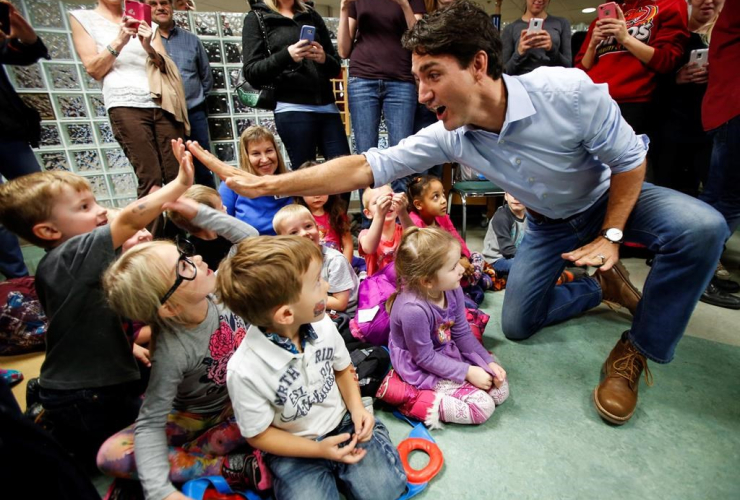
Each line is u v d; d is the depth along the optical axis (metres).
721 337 1.32
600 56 1.89
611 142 0.87
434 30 0.71
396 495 0.79
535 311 1.30
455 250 1.00
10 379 1.15
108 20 1.84
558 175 0.97
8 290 1.30
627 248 2.12
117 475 0.78
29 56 1.59
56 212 0.82
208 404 0.88
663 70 1.71
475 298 1.65
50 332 0.79
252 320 0.70
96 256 0.76
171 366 0.75
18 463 0.43
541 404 1.06
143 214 0.78
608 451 0.90
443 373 1.03
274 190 0.91
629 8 1.85
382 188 1.47
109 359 0.81
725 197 1.43
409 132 1.96
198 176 2.47
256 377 0.70
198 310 0.77
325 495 0.74
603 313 1.54
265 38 1.76
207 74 2.40
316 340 0.79
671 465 0.86
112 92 1.82
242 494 0.80
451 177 2.71
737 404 1.02
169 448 0.84
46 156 2.31
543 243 1.22
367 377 1.07
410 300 1.03
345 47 1.89
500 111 0.85
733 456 0.87
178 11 2.38
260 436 0.73
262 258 0.67
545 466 0.87
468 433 0.98
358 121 1.93
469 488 0.83
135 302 0.68
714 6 1.74
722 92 1.32
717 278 1.61
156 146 1.99
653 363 1.19
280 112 1.82
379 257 1.61
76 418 0.83
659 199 0.97
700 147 1.90
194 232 1.05
